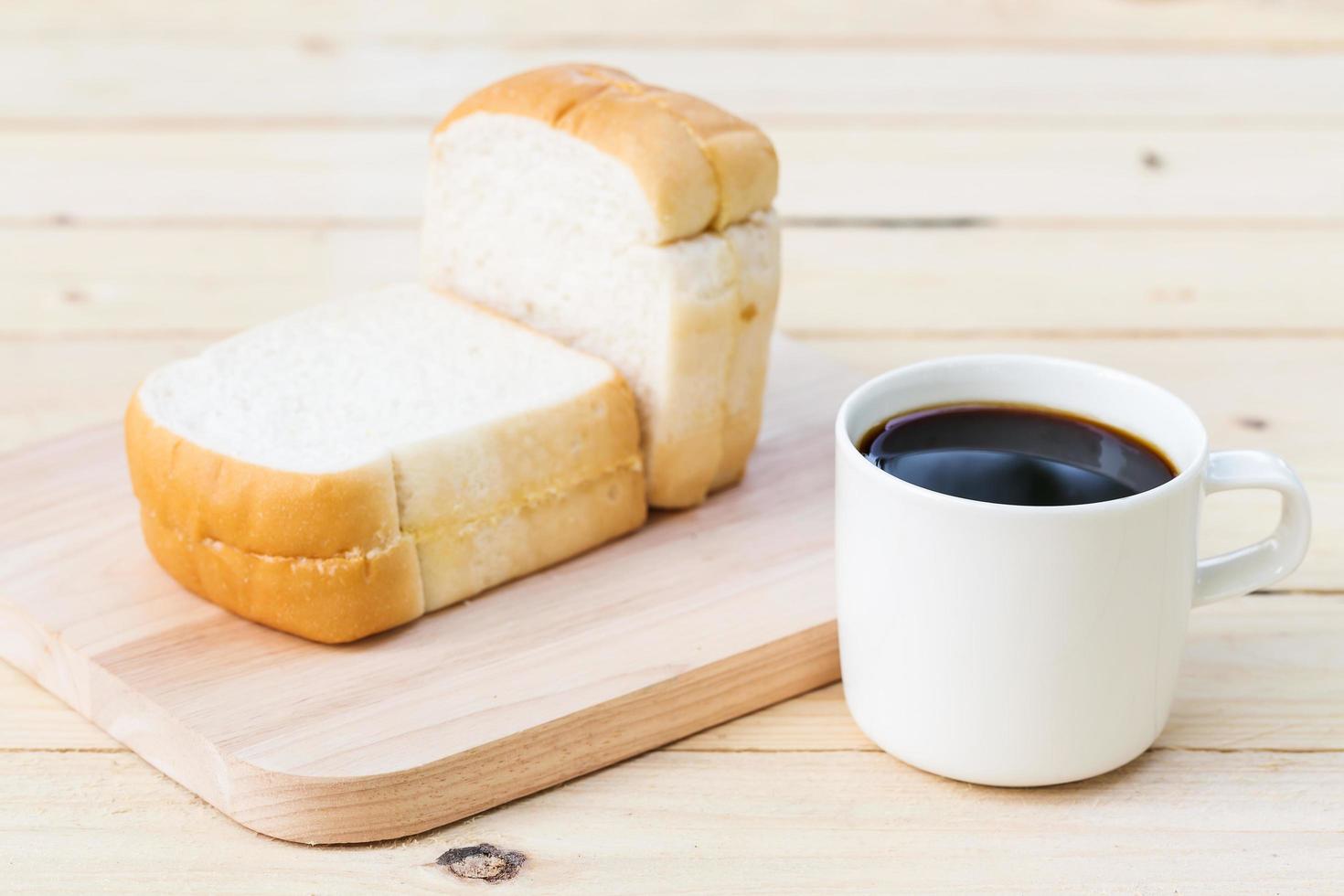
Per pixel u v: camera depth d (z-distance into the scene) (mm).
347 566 977
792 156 1384
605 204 1040
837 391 1137
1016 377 973
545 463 1015
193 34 1604
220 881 922
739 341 1054
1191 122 1445
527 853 930
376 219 1326
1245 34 1614
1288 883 917
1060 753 934
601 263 1049
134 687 961
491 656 978
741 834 934
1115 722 934
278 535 976
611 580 1018
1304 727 970
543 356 1049
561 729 949
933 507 913
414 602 993
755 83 1503
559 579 1020
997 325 1228
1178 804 942
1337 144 1409
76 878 922
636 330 1044
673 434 1043
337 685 964
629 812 944
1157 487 913
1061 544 908
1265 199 1344
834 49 1577
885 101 1479
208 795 947
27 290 1257
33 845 933
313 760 932
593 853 929
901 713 943
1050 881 917
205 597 1006
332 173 1368
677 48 1566
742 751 966
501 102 1060
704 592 1008
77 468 1080
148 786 957
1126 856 925
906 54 1571
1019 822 936
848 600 949
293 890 919
